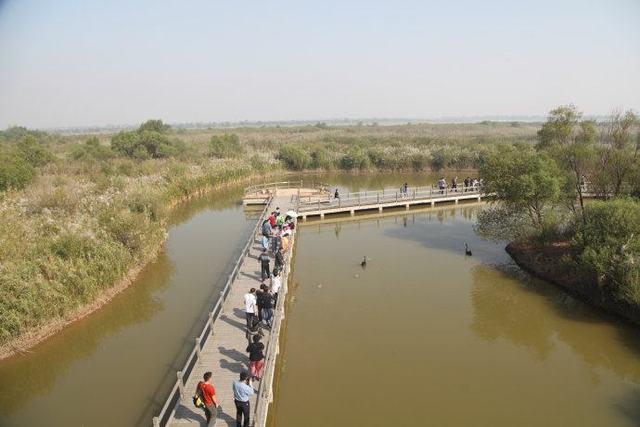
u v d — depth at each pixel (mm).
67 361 14164
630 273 15297
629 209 17625
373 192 40625
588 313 16984
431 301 18469
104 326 16297
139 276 20688
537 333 15836
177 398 11953
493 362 14039
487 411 11695
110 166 41000
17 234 17453
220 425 9758
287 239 20719
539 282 20125
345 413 11641
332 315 17250
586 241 18219
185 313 17297
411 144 64500
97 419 11430
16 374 13445
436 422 11289
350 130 110938
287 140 77312
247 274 18609
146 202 26391
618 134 23344
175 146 55969
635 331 15477
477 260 23297
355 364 13906
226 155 55281
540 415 11531
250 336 12789
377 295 19094
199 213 35250
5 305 14141
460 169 56656
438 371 13531
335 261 23500
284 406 11930
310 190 40625
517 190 21250
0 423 11453
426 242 26781
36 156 41250
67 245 17391
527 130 98062
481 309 17703
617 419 11367
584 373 13438
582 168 22875
